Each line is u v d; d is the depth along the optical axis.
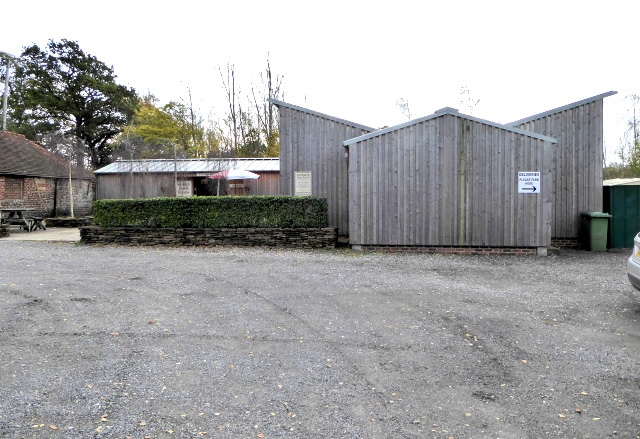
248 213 13.12
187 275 8.82
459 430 3.42
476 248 12.12
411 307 6.76
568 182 13.58
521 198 11.98
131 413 3.57
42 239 14.91
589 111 13.51
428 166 12.21
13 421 3.42
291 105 14.86
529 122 13.66
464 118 12.09
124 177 23.75
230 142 38.25
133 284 8.02
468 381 4.27
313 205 12.93
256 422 3.47
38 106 39.41
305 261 10.59
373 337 5.45
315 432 3.35
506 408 3.77
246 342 5.23
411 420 3.55
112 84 41.31
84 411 3.59
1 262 10.17
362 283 8.29
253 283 8.20
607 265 10.43
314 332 5.60
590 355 4.93
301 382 4.19
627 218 13.26
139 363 4.57
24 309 6.39
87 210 28.61
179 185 23.39
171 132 37.72
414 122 12.22
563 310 6.67
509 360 4.79
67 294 7.26
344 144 12.46
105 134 41.38
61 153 25.52
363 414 3.63
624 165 31.70
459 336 5.51
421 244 12.25
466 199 12.11
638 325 5.99
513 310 6.66
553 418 3.61
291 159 14.91
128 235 13.51
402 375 4.39
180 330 5.61
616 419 3.60
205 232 13.20
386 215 12.35
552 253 12.07
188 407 3.69
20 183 22.78
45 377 4.21
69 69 40.81
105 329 5.60
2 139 24.78
